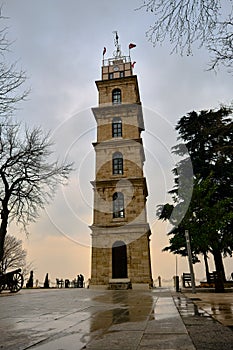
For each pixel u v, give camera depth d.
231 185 18.28
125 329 3.23
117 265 21.00
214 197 17.84
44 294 11.37
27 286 26.00
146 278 19.98
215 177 18.39
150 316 4.28
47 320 4.04
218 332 2.96
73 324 3.65
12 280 13.55
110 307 5.80
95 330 3.21
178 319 3.91
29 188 16.94
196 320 3.80
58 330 3.24
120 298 8.55
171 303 6.45
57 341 2.66
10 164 16.16
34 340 2.72
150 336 2.82
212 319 3.87
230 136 18.80
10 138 16.27
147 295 9.84
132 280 20.05
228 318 3.96
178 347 2.37
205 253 14.34
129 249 20.84
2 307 6.02
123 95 27.84
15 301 7.70
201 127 19.86
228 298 7.76
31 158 16.73
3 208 16.16
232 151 16.64
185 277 15.50
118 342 2.59
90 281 20.48
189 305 5.90
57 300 7.93
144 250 20.67
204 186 13.41
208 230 12.48
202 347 2.36
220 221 12.54
